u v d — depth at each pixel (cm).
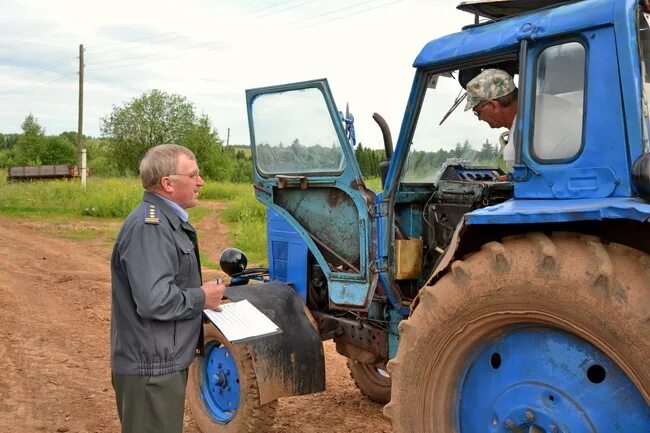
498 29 341
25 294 1023
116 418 541
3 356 702
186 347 328
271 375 446
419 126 397
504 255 294
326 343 784
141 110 6209
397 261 410
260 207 2178
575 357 292
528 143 315
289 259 525
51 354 712
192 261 337
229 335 354
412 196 425
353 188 416
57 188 2897
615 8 286
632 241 289
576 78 303
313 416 548
